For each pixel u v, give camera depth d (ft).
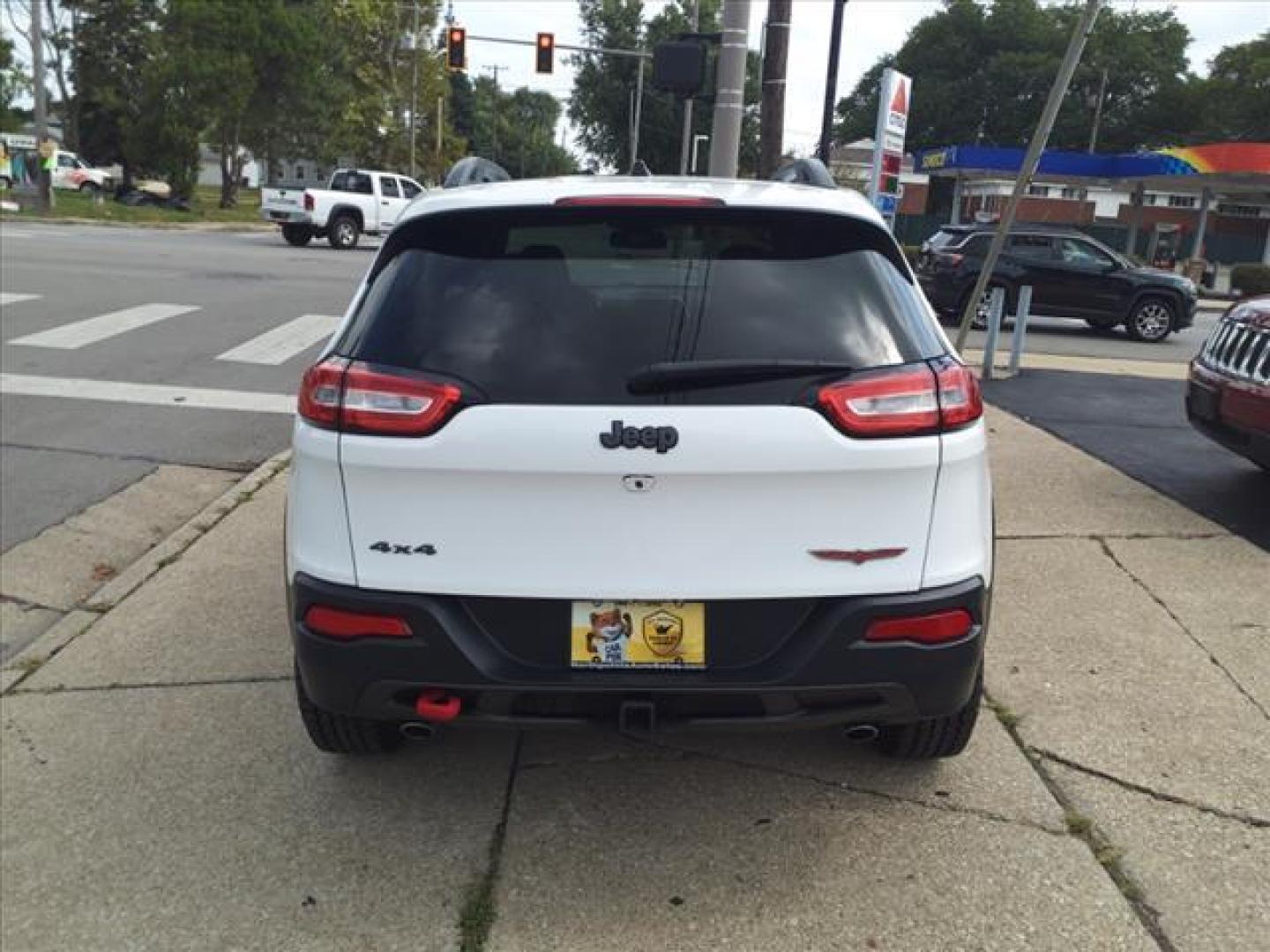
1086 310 54.95
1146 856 9.95
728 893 9.50
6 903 9.57
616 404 8.54
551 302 9.02
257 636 14.87
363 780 11.33
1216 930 9.02
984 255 55.26
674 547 8.68
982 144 237.66
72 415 26.68
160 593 16.39
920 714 9.26
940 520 8.91
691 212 9.37
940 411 8.82
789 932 9.02
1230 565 16.98
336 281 55.88
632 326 8.86
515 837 10.34
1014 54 230.27
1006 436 25.73
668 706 8.98
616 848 10.14
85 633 15.07
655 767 11.49
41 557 18.37
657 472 8.48
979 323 55.93
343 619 8.95
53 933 9.19
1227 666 13.62
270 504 20.58
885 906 9.32
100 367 31.94
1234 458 23.90
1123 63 227.20
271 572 17.21
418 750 11.88
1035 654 13.89
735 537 8.68
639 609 8.80
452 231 9.59
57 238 70.74
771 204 9.40
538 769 11.50
